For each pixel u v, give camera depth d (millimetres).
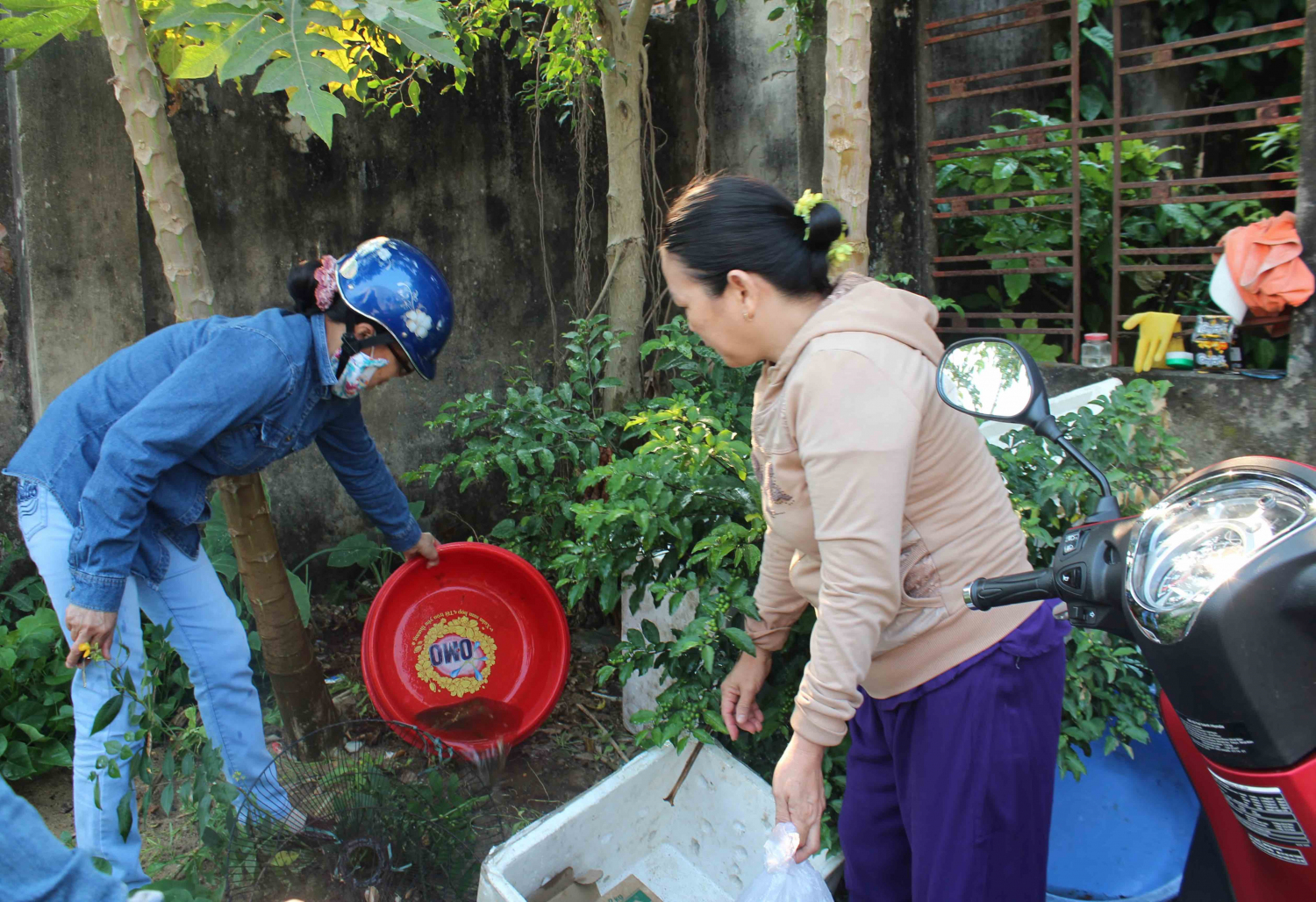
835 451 1253
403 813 2051
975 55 4426
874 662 1498
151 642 2018
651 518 2039
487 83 3848
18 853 900
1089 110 4500
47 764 2619
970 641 1419
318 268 1990
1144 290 4312
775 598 1775
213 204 3256
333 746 2641
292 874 2092
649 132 4156
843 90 2348
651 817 2195
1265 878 1136
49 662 2746
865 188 2428
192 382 1818
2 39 2293
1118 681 2205
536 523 3352
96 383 1971
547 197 4070
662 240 1475
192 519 2043
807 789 1403
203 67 2074
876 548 1256
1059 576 1206
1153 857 2156
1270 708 998
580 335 3416
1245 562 1001
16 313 3021
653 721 2117
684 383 3129
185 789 2418
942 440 1360
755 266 1385
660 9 4480
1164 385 2748
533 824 1978
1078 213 3758
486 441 3143
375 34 3061
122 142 3008
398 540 2520
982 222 4137
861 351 1273
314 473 3580
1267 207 4480
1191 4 4359
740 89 4328
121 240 3041
